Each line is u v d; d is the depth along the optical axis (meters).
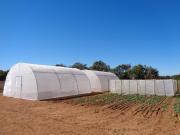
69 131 9.43
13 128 9.84
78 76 27.30
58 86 23.11
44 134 8.93
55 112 14.02
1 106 16.20
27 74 21.39
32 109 15.07
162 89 28.16
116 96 25.73
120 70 61.91
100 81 33.69
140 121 11.63
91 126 10.38
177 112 14.33
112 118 12.39
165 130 9.77
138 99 22.75
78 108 15.83
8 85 23.08
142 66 57.09
